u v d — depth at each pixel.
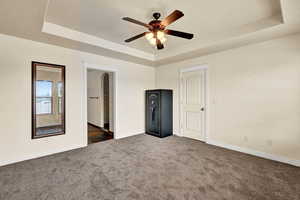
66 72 3.23
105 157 2.88
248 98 3.06
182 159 2.79
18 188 1.90
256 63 2.95
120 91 4.23
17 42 2.64
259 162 2.66
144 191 1.86
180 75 4.37
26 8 1.78
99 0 1.94
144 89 4.87
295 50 2.52
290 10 1.82
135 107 4.62
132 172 2.31
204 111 3.84
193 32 2.89
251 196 1.77
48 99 3.00
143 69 4.83
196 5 2.06
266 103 2.84
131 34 2.98
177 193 1.82
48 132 3.00
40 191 1.85
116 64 4.11
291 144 2.58
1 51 2.50
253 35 2.58
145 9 2.15
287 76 2.60
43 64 2.91
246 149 3.11
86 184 2.00
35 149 2.84
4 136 2.54
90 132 4.97
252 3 2.01
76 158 2.83
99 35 3.03
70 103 3.29
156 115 4.43
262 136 2.90
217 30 2.82
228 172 2.31
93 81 6.03
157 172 2.31
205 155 2.97
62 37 2.66
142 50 3.96
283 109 2.65
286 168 2.43
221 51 3.45
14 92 2.62
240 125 3.19
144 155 2.98
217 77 3.55
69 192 1.83
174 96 4.56
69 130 3.28
